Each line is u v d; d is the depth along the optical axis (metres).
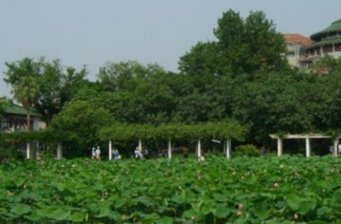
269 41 75.06
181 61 75.12
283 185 13.26
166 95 61.25
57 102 77.94
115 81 80.06
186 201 11.31
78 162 25.03
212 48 74.81
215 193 11.79
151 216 9.88
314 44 106.25
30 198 12.17
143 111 62.34
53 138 55.56
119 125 57.78
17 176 16.09
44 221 10.17
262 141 58.44
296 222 9.59
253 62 72.62
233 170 19.41
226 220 10.06
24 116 80.44
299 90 56.31
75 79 77.88
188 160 25.92
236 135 54.72
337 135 54.00
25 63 77.50
